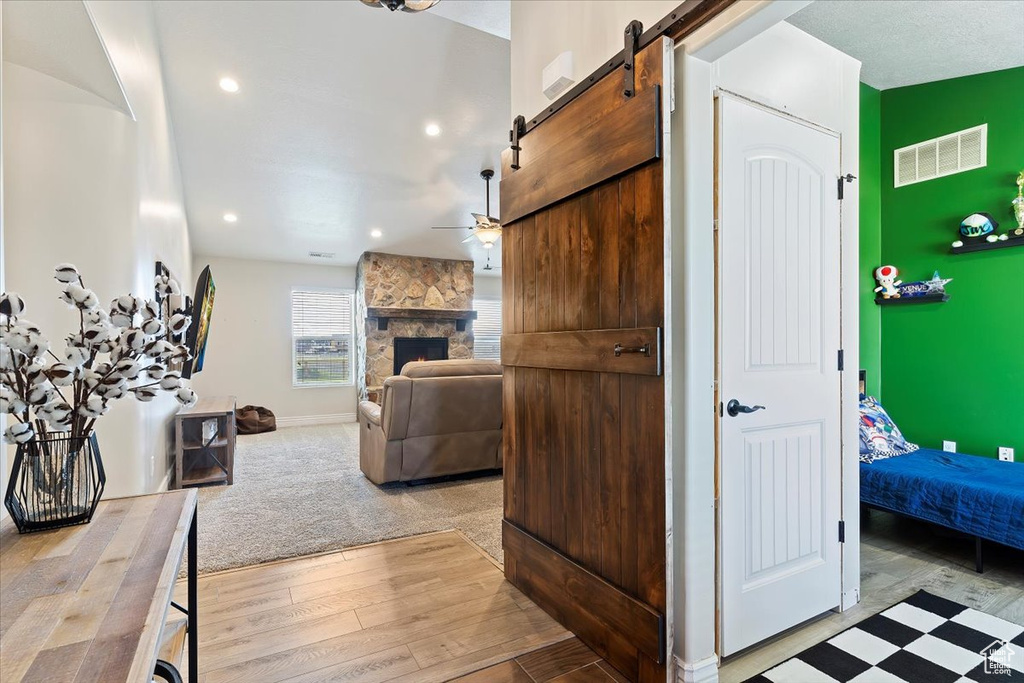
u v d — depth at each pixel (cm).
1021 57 293
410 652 183
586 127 182
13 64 211
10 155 209
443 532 303
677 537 158
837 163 214
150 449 325
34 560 99
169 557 102
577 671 172
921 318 344
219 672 170
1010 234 301
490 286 917
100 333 118
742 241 182
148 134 312
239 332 722
